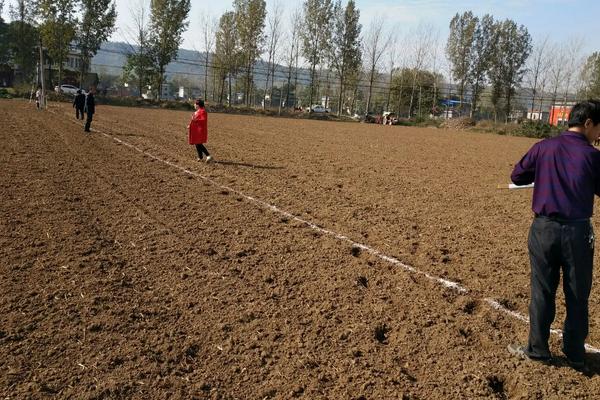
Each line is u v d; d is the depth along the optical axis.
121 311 4.80
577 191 3.99
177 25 60.72
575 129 4.20
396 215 9.40
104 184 10.27
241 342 4.38
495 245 7.78
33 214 7.79
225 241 7.08
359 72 75.69
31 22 59.66
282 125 36.97
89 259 6.06
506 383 4.06
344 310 5.10
